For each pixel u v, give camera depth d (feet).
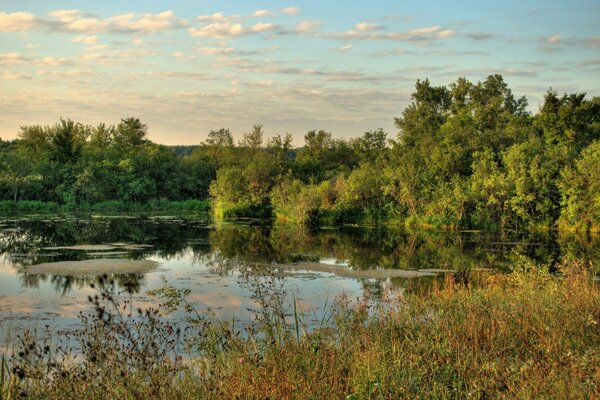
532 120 201.16
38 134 291.99
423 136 189.26
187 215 205.98
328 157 274.57
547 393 21.83
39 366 23.65
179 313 50.06
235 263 88.28
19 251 101.86
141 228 152.25
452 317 36.50
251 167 200.03
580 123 174.91
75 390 20.31
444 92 234.17
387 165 182.60
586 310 33.96
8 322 48.01
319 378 24.00
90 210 225.76
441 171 165.27
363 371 24.71
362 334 32.22
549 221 146.10
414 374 25.31
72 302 57.31
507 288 48.29
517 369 24.18
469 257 98.07
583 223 138.00
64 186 230.27
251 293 61.46
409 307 41.16
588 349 26.84
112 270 80.48
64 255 97.04
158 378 20.74
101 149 274.36
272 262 90.63
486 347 29.76
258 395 21.18
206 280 71.46
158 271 79.92
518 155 150.61
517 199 144.36
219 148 305.12
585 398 20.98
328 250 107.76
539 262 89.04
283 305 54.39
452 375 25.82
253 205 199.82
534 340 30.19
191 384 22.36
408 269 84.43
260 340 31.50
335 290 65.00
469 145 170.50
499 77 248.11
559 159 148.87
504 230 144.77
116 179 245.65
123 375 20.10
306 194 170.50
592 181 135.85
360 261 92.94
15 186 216.74
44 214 196.24
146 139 331.57
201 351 32.04
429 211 157.79
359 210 175.01
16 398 20.27
